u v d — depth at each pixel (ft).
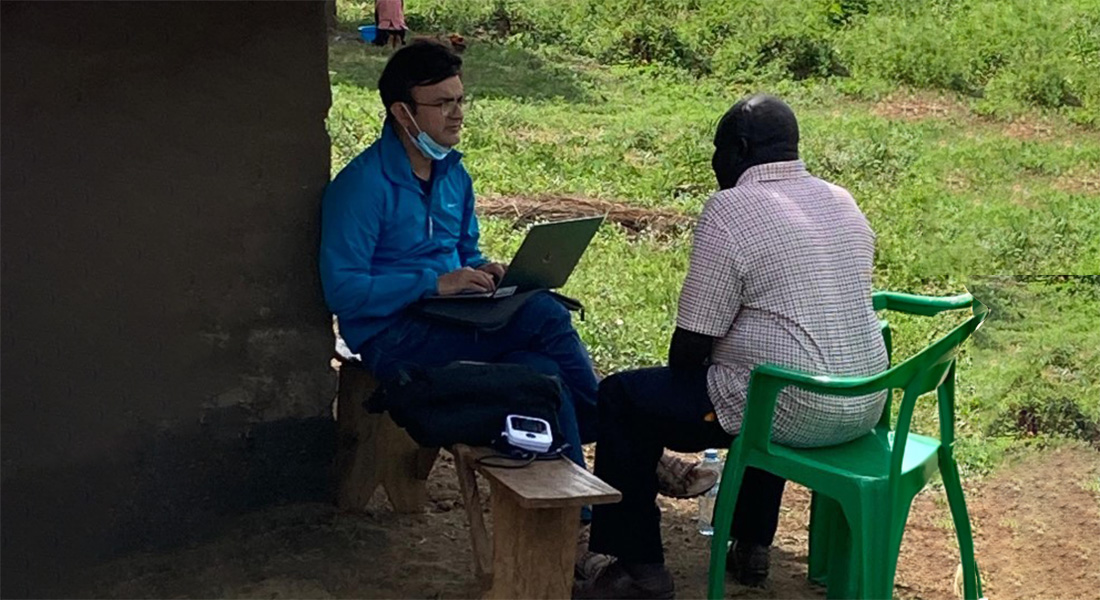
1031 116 45.91
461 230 16.37
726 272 13.17
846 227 13.52
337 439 15.83
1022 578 16.12
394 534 15.53
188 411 14.79
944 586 15.64
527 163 35.81
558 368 14.94
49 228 13.65
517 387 13.26
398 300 14.76
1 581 13.82
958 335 12.45
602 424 13.97
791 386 12.92
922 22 54.70
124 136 13.93
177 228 14.39
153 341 14.43
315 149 15.11
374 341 14.92
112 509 14.43
